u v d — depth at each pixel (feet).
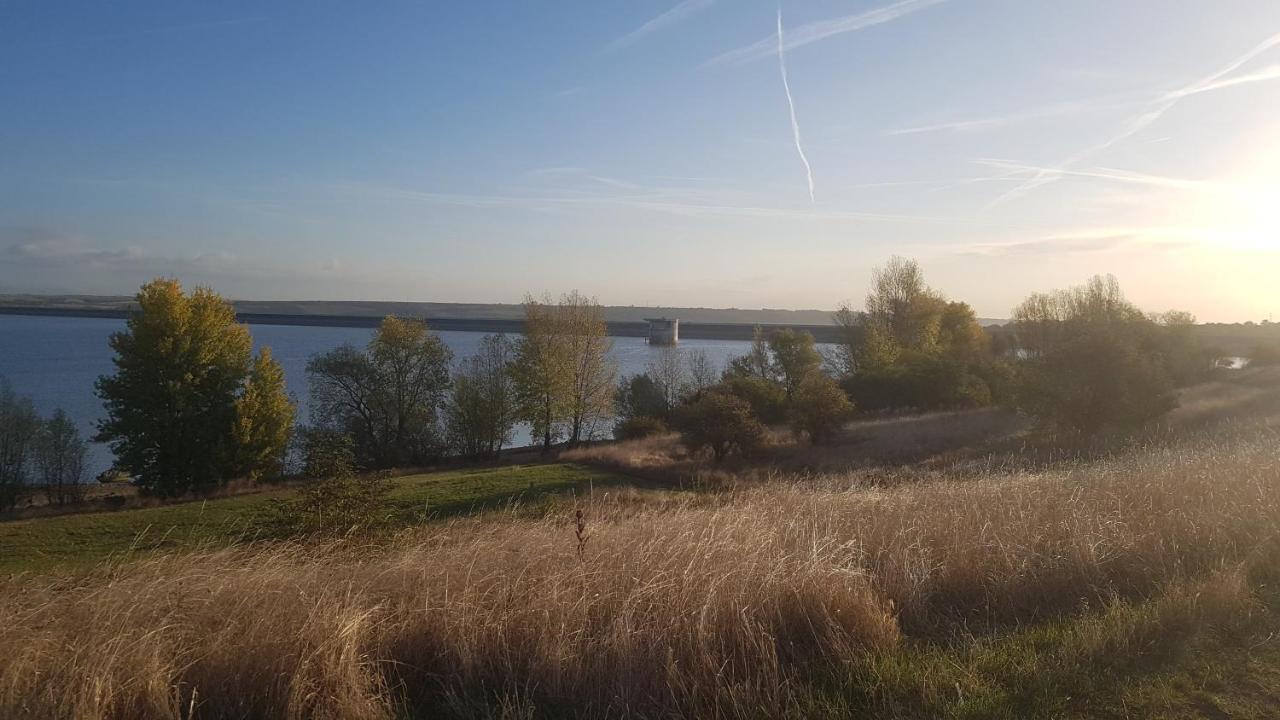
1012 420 112.27
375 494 31.14
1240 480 27.35
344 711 13.12
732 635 16.16
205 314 127.75
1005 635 17.44
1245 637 16.56
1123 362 90.68
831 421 112.16
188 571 17.72
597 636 15.71
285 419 132.16
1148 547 22.18
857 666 15.39
